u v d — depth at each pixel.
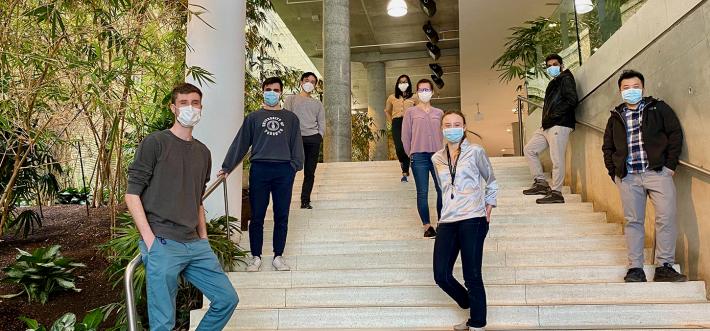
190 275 2.47
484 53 11.51
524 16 9.90
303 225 5.08
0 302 3.83
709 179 3.27
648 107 3.49
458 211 2.95
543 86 6.48
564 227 4.48
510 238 4.30
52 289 3.97
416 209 5.09
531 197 5.18
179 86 2.49
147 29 4.64
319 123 5.16
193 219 2.42
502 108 15.20
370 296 3.61
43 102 4.34
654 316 3.17
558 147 4.95
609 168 3.63
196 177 2.48
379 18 13.13
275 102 3.95
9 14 3.88
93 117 5.31
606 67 4.56
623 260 3.90
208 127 4.61
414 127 4.50
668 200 3.39
